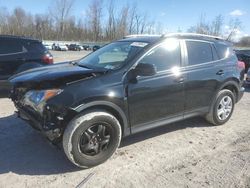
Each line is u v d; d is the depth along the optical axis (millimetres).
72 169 4199
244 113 7074
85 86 4102
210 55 5637
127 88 4398
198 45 5477
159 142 5141
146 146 4965
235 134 5621
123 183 3875
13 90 4984
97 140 4215
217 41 5875
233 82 5977
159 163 4410
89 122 4062
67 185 3818
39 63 8438
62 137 4051
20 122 5934
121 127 4520
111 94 4211
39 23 80812
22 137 5219
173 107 5043
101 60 5035
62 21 80812
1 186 3771
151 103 4711
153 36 5215
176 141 5207
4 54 8016
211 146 5047
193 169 4258
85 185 3820
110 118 4234
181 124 6016
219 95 5785
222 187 3822
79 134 4023
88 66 4977
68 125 3986
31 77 4469
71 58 29062
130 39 5355
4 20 76500
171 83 4895
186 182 3920
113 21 71438
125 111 4438
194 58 5344
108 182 3893
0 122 5926
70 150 4012
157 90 4723
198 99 5414
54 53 42750
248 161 4527
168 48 5004
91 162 4191
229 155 4723
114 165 4316
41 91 4164
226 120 6125
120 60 4691
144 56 4672
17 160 4422
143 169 4230
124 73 4434
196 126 5945
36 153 4645
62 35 81312
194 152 4801
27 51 8352
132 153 4699
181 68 5102
